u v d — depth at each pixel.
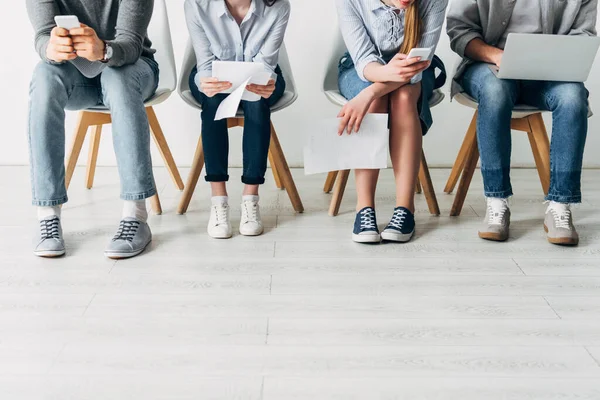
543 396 1.32
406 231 2.09
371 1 2.07
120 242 1.94
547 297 1.73
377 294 1.74
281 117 2.96
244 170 2.15
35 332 1.53
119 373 1.38
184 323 1.58
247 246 2.05
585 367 1.42
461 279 1.83
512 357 1.46
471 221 2.31
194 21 2.14
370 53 2.10
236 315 1.62
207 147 2.12
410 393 1.33
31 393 1.31
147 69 2.10
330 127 2.03
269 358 1.44
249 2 2.14
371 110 2.07
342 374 1.39
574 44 1.97
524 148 3.04
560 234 2.06
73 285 1.77
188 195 2.33
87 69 1.92
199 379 1.36
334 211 2.35
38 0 2.01
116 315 1.61
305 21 2.85
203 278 1.82
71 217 2.30
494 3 2.16
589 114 2.08
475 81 2.15
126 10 2.03
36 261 1.92
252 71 1.98
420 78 2.07
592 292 1.77
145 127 2.00
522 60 2.01
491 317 1.62
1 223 2.23
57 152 1.96
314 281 1.81
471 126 2.39
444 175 2.92
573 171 2.06
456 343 1.51
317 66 2.90
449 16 2.26
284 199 2.55
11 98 2.92
